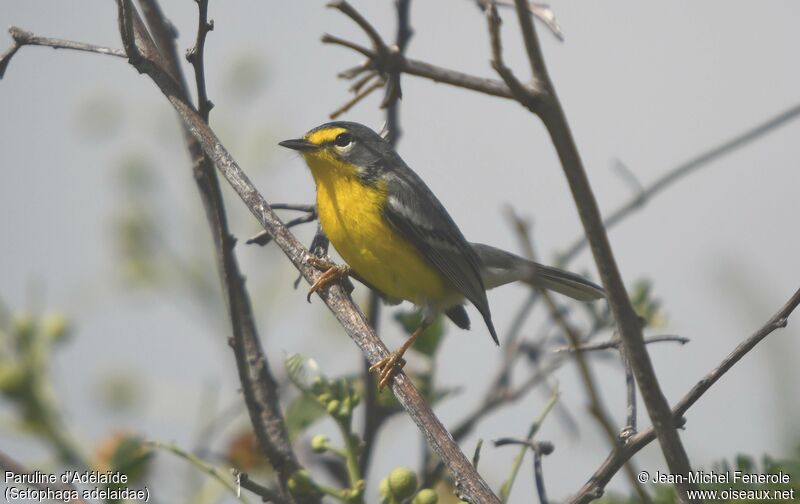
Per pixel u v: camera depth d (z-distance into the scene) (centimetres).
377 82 575
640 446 658
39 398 845
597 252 534
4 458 689
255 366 898
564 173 524
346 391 873
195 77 834
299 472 831
